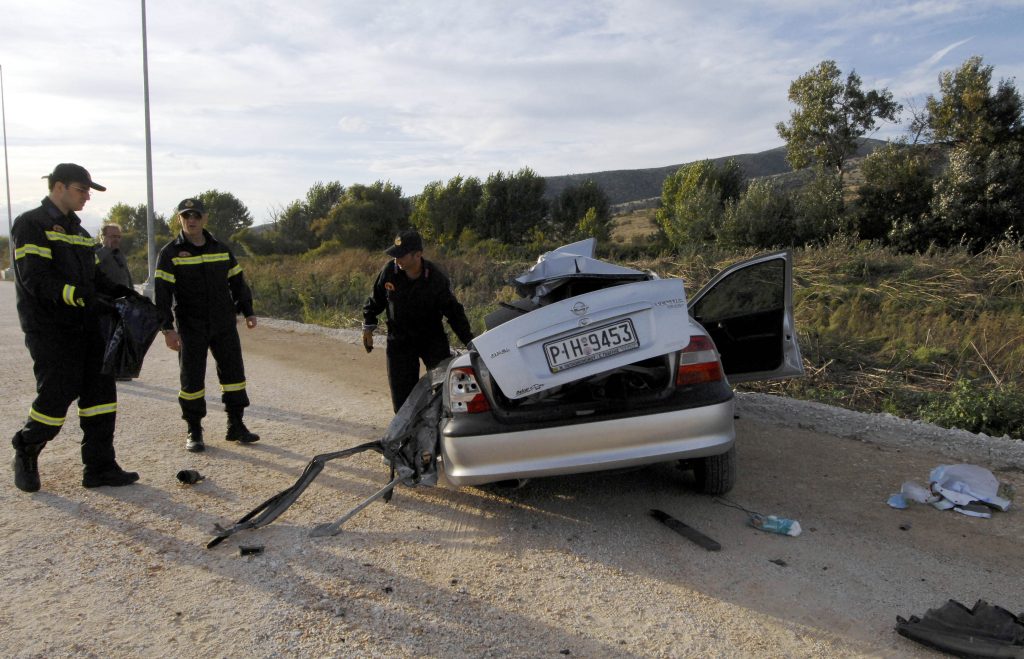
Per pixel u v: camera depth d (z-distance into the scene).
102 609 3.10
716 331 5.33
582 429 3.67
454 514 4.14
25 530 3.93
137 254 35.16
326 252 35.53
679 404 3.71
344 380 8.13
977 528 3.79
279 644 2.81
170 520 4.08
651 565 3.45
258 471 4.95
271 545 3.74
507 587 3.27
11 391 7.35
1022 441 5.04
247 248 39.47
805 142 34.28
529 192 38.31
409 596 3.19
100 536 3.85
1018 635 2.65
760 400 6.23
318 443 5.62
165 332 5.15
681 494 4.34
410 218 40.22
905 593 3.14
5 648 2.80
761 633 2.85
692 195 25.16
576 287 4.93
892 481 4.49
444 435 3.83
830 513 4.02
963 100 24.92
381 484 4.67
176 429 6.05
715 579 3.30
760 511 4.07
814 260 12.71
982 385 6.62
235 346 5.54
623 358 3.69
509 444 3.71
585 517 4.05
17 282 4.21
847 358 7.80
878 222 20.77
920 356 7.59
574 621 2.97
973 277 10.81
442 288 4.90
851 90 32.94
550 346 3.71
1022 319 8.65
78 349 4.39
